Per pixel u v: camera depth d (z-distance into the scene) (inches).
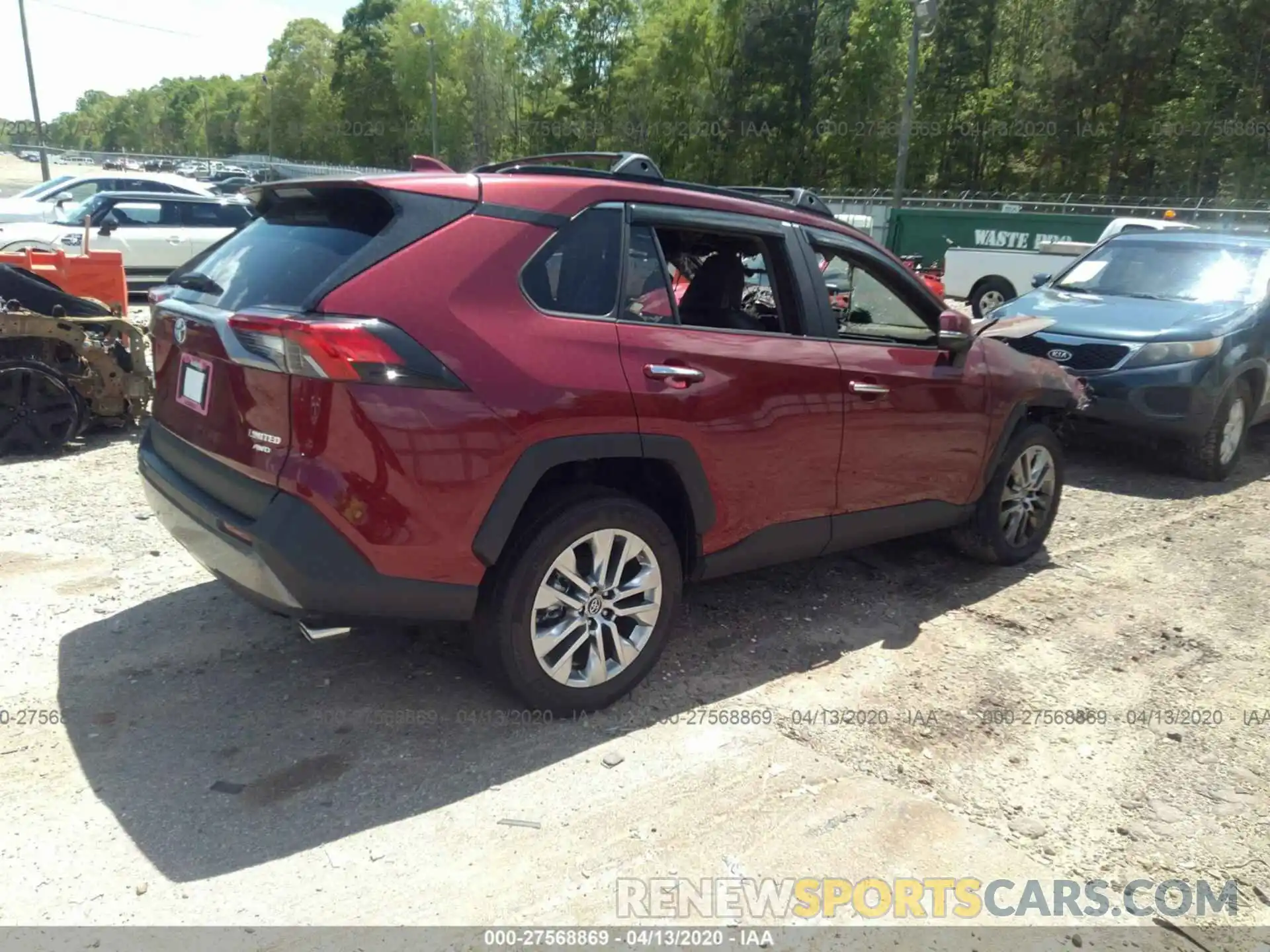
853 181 2032.5
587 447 124.9
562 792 118.4
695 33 2053.4
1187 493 275.1
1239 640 173.5
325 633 119.9
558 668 131.1
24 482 233.5
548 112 2330.2
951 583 197.0
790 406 147.8
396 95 2869.1
